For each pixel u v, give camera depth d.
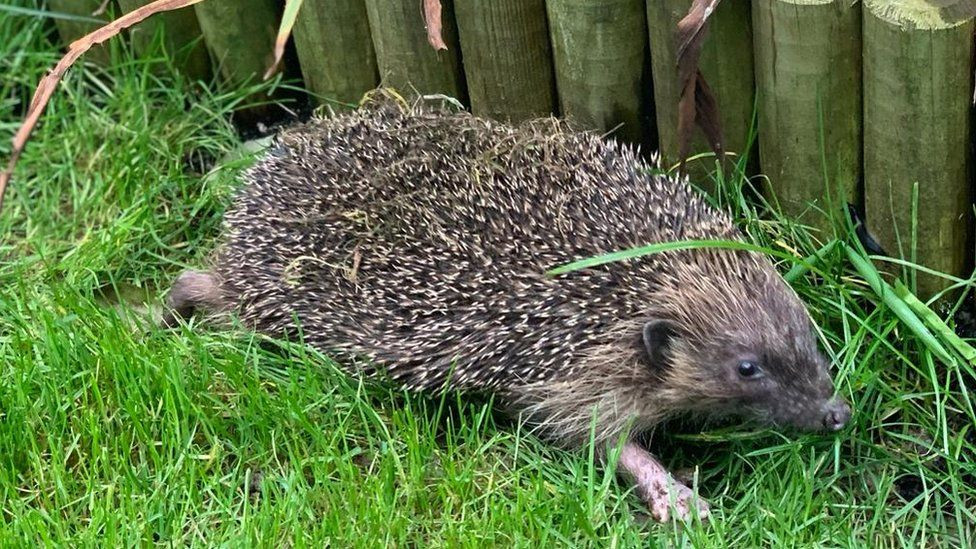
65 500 0.62
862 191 0.67
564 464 0.65
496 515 0.61
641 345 0.64
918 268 0.65
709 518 0.61
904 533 0.62
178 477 0.63
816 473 0.64
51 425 0.65
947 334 0.64
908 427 0.65
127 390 0.65
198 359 0.67
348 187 0.67
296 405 0.64
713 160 0.69
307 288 0.67
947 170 0.64
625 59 0.68
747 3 0.65
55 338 0.67
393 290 0.65
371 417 0.65
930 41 0.61
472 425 0.65
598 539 0.60
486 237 0.64
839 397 0.62
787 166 0.67
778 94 0.65
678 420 0.67
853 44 0.64
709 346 0.63
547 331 0.64
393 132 0.67
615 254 0.61
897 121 0.63
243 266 0.69
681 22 0.62
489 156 0.66
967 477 0.63
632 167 0.67
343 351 0.67
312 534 0.60
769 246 0.68
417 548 0.61
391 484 0.62
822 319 0.67
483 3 0.69
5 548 0.60
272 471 0.64
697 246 0.62
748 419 0.64
